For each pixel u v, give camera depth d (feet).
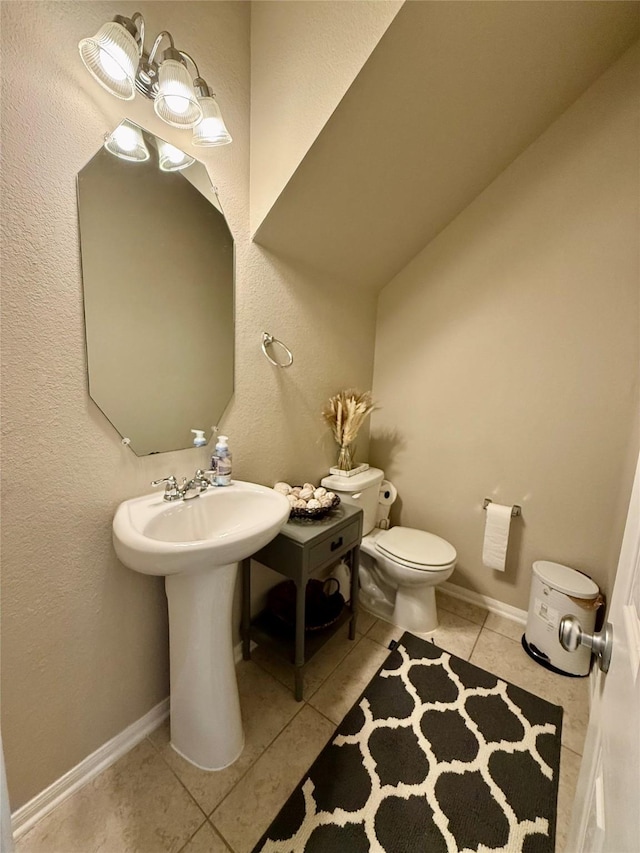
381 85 3.66
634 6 3.83
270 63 4.13
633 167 4.67
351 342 6.74
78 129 2.99
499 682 4.90
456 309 6.35
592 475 5.38
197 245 4.07
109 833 3.22
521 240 5.58
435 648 5.50
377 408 7.62
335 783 3.63
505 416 6.03
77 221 3.07
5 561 2.92
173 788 3.57
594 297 5.10
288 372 5.51
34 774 3.28
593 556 5.49
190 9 3.63
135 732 4.02
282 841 3.17
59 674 3.34
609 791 1.44
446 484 6.81
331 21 3.57
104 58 2.78
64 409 3.15
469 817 3.38
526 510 5.99
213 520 4.09
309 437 6.15
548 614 5.21
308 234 5.08
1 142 2.59
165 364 3.93
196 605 3.57
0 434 2.79
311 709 4.44
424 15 3.25
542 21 3.67
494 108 4.47
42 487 3.07
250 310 4.79
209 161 4.05
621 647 1.68
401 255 6.50
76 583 3.38
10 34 2.56
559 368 5.47
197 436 4.22
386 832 3.25
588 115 4.88
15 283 2.76
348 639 5.65
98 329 3.33
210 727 3.71
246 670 5.02
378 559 6.01
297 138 4.00
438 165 4.95
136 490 3.79
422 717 4.36
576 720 4.38
